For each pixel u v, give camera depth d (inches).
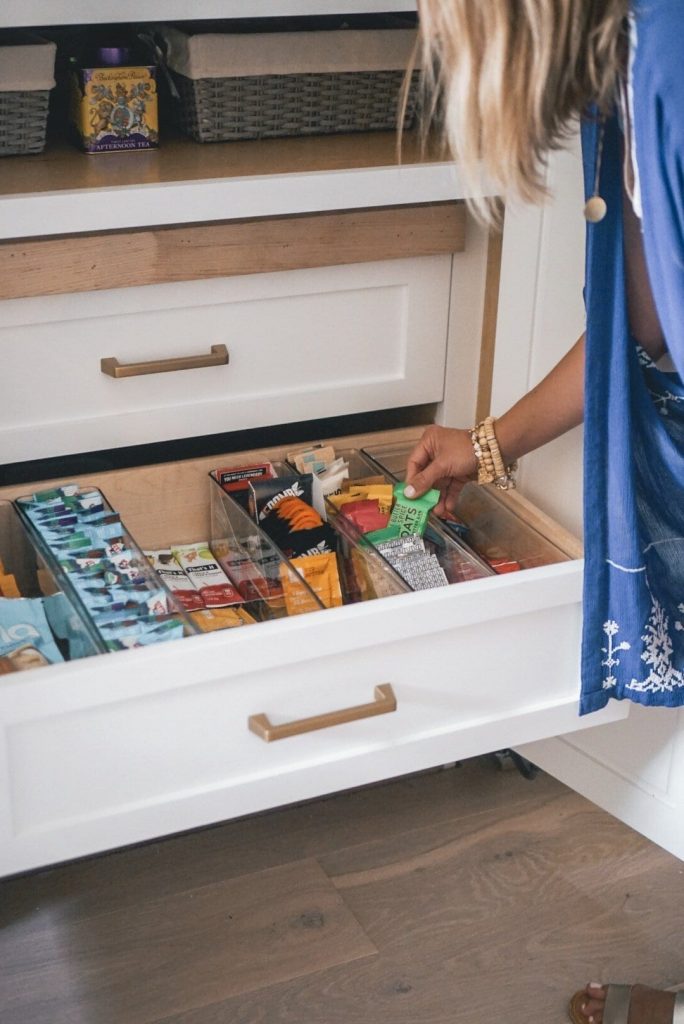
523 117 30.4
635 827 51.7
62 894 51.2
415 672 39.4
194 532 51.9
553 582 40.0
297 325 50.3
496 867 53.6
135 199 43.0
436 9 30.5
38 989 46.3
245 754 37.7
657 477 39.5
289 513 48.2
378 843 54.9
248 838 55.0
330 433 60.8
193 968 47.5
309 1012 45.5
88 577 41.9
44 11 42.1
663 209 31.2
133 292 46.5
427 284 51.9
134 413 48.7
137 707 35.1
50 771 34.8
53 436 47.6
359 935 49.4
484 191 47.7
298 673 37.1
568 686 43.1
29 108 47.2
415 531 47.8
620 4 29.2
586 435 38.0
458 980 47.2
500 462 46.3
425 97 53.1
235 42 48.3
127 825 36.7
